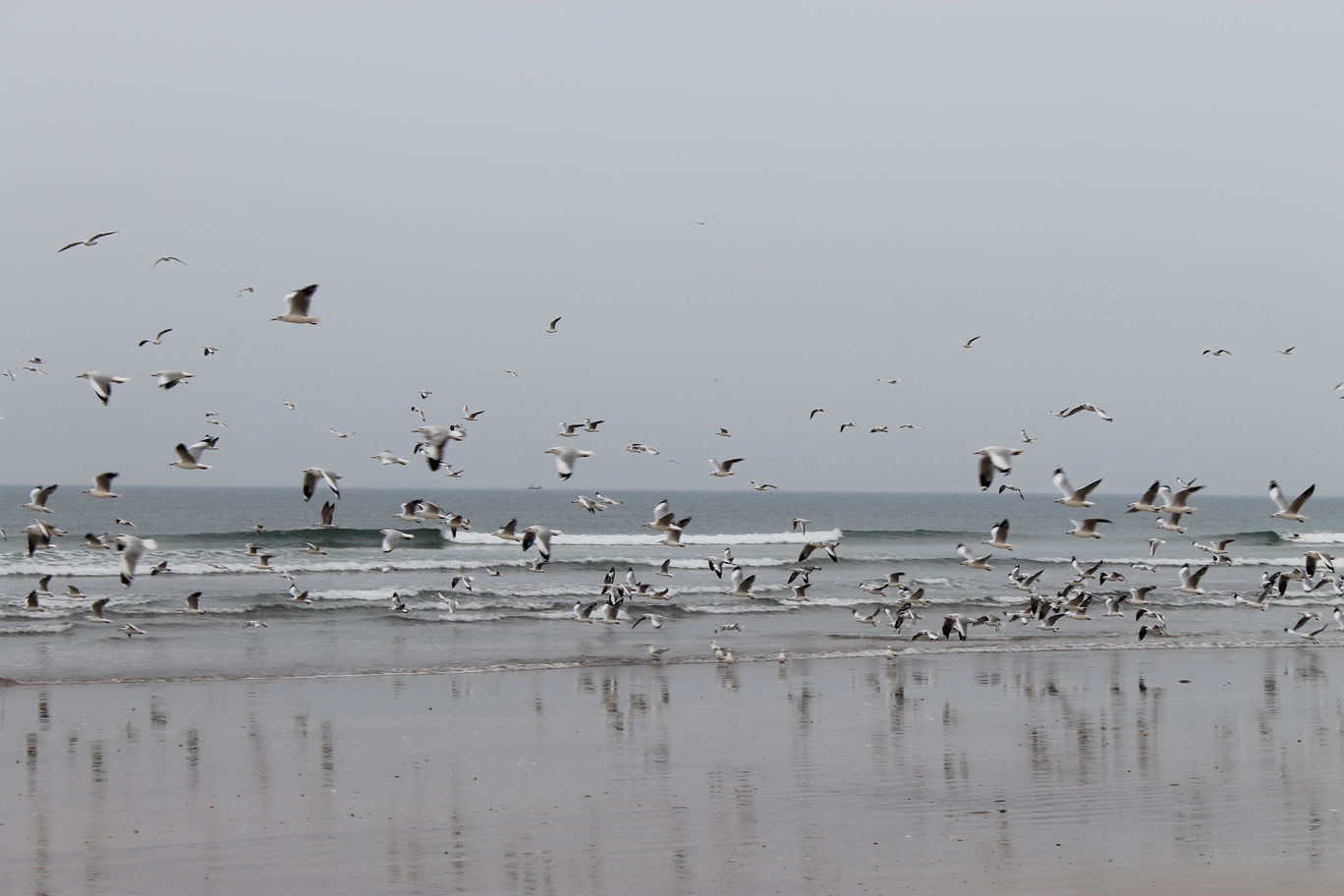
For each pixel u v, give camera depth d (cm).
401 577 6209
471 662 3666
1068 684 3394
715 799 2108
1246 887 1659
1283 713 2964
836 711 2945
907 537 10206
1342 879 1695
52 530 2780
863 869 1733
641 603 5166
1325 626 4619
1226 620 5166
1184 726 2788
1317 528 15462
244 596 5116
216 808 2025
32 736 2538
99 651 3728
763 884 1669
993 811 2041
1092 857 1794
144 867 1722
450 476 3316
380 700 3034
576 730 2689
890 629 4628
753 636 4375
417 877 1686
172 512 14688
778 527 13988
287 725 2703
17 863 1731
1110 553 9281
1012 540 10519
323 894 1619
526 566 6694
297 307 2086
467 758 2400
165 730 2628
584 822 1955
